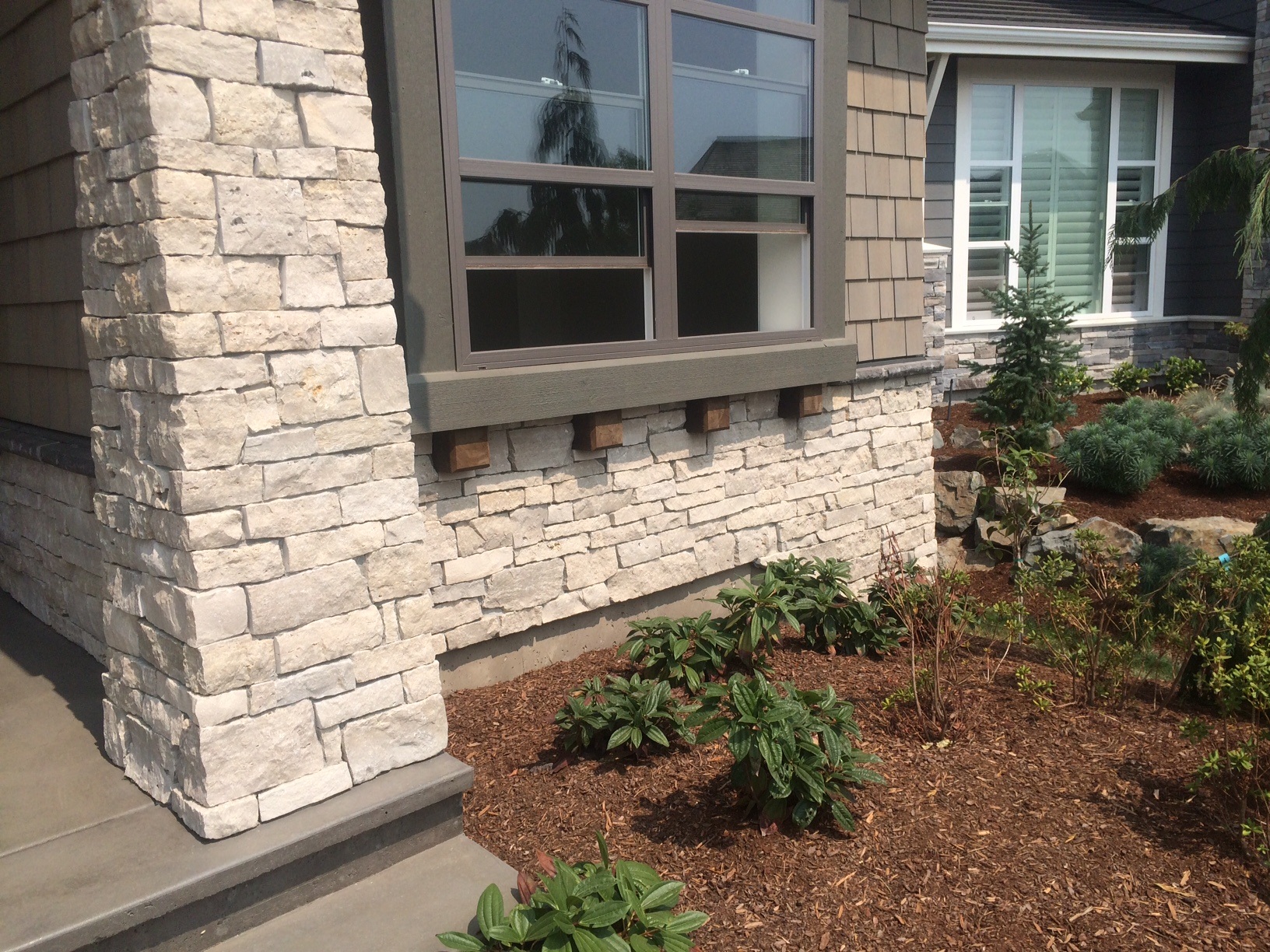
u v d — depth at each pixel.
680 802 3.22
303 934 2.45
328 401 2.64
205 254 2.39
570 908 2.28
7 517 4.58
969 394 9.98
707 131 4.65
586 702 3.88
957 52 9.14
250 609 2.52
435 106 3.62
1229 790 3.24
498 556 4.15
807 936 2.58
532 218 4.04
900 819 3.12
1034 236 8.48
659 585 4.83
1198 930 2.62
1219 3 10.72
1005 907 2.70
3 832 2.54
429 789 2.77
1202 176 5.86
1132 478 7.53
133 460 2.62
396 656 2.83
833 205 5.30
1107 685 4.27
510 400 3.93
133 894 2.26
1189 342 11.25
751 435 5.21
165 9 2.29
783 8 4.86
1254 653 3.79
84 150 2.61
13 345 4.22
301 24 2.53
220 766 2.48
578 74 4.09
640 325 4.51
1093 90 10.51
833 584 4.83
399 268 3.62
